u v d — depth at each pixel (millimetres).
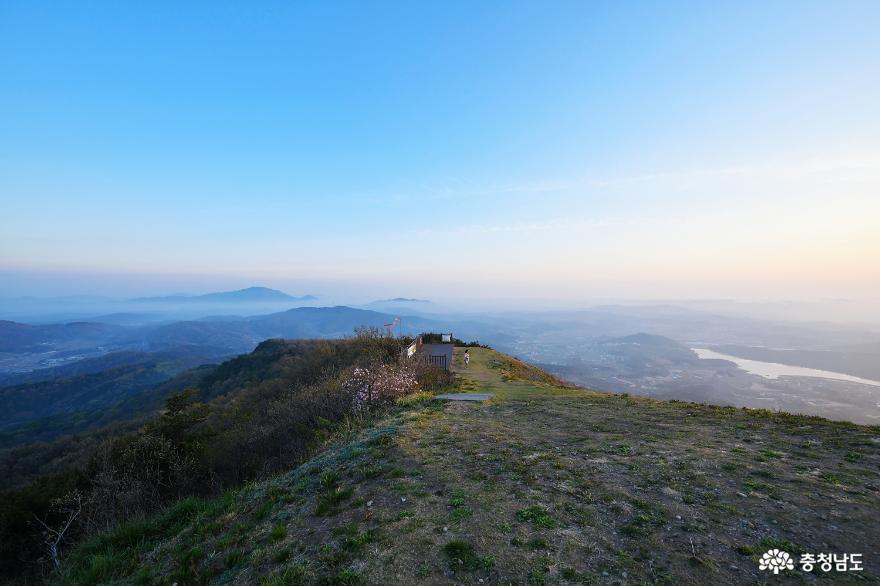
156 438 17094
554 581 4500
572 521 5688
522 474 7484
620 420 11328
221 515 8445
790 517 5297
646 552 4848
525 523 5742
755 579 4227
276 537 6465
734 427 9742
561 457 8250
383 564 5137
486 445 9445
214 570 6141
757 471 6770
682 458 7621
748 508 5598
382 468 8430
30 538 12812
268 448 15844
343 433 12898
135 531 8938
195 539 7574
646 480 6789
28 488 16016
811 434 8734
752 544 4812
